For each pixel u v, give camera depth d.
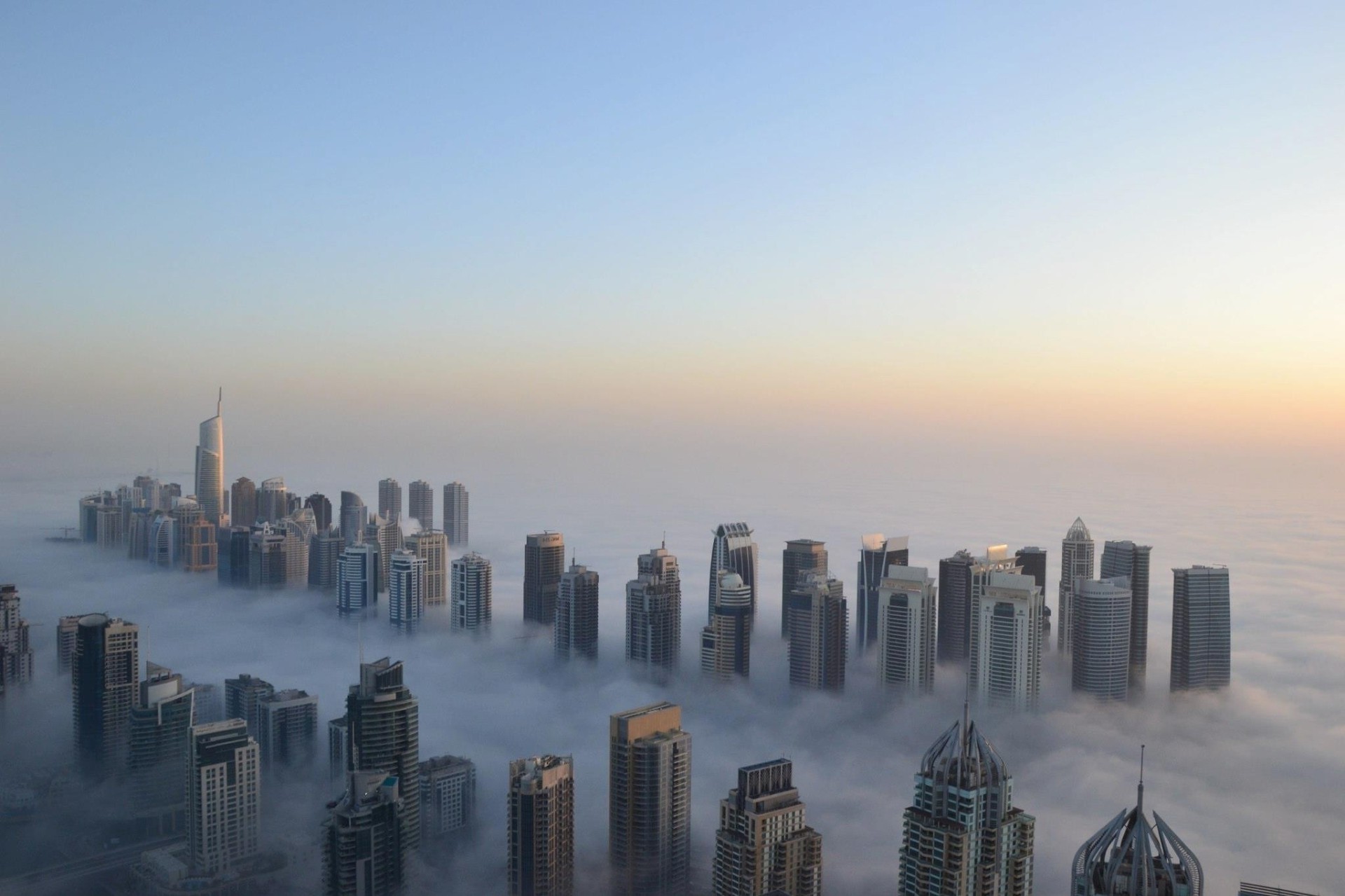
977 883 169.38
